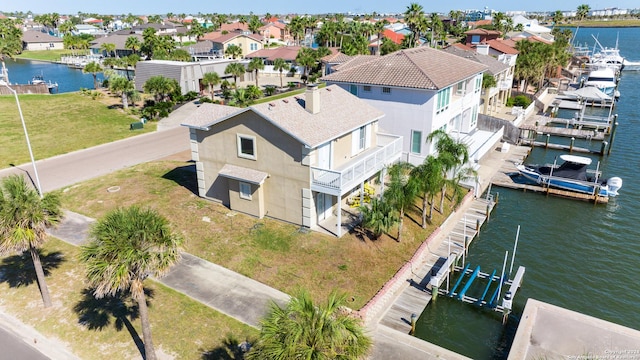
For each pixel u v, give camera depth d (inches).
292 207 1089.4
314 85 1107.9
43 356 744.3
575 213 1402.6
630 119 2500.0
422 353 771.4
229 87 2842.0
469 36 4128.9
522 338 771.4
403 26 6510.8
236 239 1067.9
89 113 2297.0
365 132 1280.8
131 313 840.3
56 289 909.2
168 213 1182.9
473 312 930.7
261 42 4347.9
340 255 1008.9
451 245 1156.5
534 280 1057.5
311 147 987.9
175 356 736.3
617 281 1057.5
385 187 1316.4
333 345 504.4
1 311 848.3
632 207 1448.1
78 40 4879.4
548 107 2721.5
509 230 1290.6
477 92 1924.2
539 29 5649.6
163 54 3636.8
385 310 912.3
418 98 1423.5
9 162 1633.9
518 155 1883.6
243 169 1131.3
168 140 1923.0
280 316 533.6
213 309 852.0
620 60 4013.3
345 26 5073.8
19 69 4458.7
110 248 619.2
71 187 1387.8
